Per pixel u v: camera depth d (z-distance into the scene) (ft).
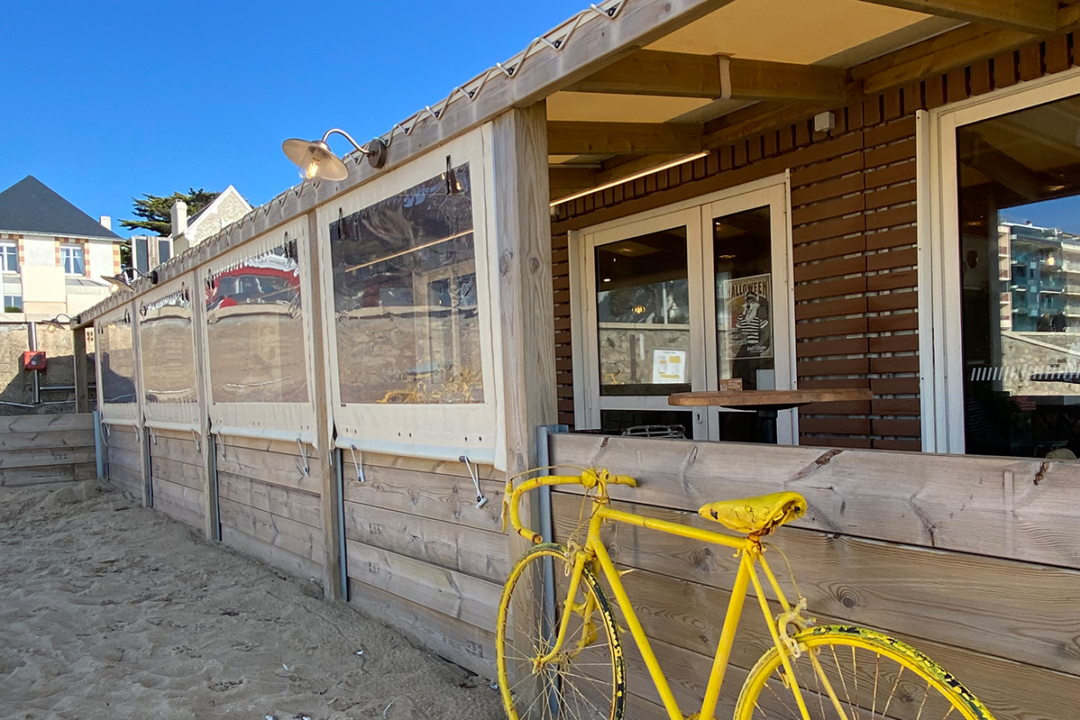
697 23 9.22
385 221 12.28
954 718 5.36
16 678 11.45
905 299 11.58
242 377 18.19
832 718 6.17
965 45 10.37
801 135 13.04
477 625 10.96
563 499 9.09
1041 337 10.34
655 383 16.63
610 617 7.52
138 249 32.81
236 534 19.69
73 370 40.65
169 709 10.09
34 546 21.47
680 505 7.52
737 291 14.62
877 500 5.85
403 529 12.72
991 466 5.20
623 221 17.15
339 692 10.62
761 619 6.78
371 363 12.94
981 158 10.82
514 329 9.46
